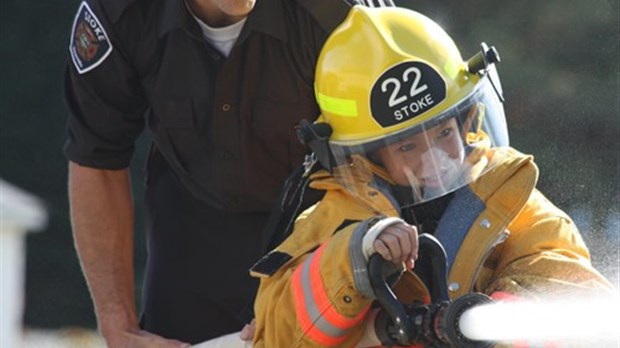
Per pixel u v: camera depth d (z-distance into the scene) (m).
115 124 8.12
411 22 6.78
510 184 6.62
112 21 7.77
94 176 8.32
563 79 14.55
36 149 19.42
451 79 6.66
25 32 19.77
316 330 6.22
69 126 8.28
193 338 8.35
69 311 17.62
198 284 8.27
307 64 7.61
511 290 6.33
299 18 7.56
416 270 6.41
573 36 14.79
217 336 8.30
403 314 5.93
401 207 6.67
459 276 6.50
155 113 7.93
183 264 8.29
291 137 7.75
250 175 7.88
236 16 7.58
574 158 10.45
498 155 6.73
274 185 7.93
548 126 13.66
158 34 7.75
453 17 15.41
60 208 18.92
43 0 19.88
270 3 7.57
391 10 6.88
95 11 7.83
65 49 19.80
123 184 8.45
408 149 6.61
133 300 8.48
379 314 6.23
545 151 11.31
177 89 7.81
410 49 6.68
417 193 6.62
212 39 7.71
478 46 15.26
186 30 7.66
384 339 6.18
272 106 7.68
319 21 7.52
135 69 7.86
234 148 7.80
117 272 8.44
